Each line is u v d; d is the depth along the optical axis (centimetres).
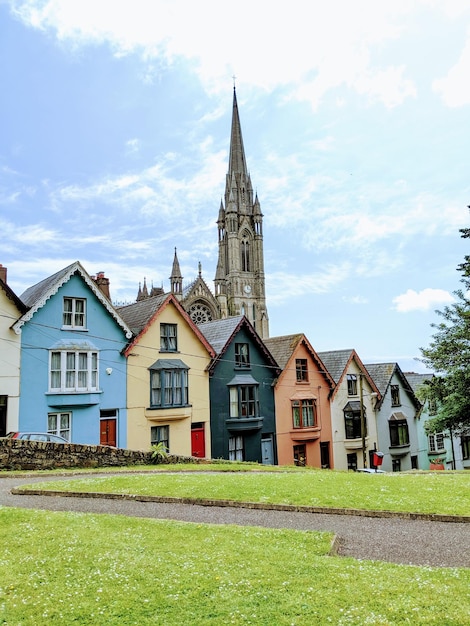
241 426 3306
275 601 728
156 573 817
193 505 1371
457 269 3062
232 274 12175
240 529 1087
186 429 3095
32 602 718
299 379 3781
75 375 2695
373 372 4588
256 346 3569
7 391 2475
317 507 1309
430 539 1084
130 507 1343
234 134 13175
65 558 873
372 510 1275
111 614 691
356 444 3981
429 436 4688
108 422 2825
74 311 2773
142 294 10025
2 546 939
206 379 3250
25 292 3375
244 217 12550
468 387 3050
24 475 1827
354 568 857
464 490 1524
